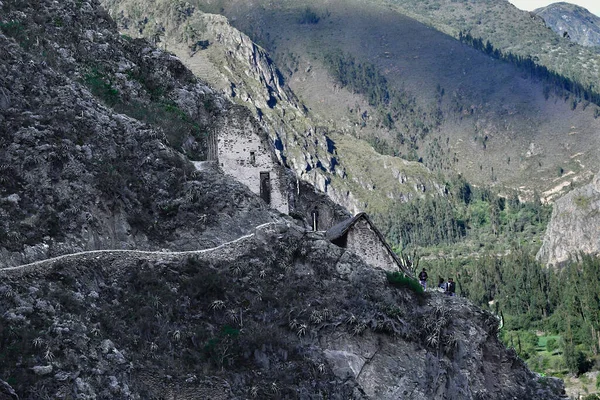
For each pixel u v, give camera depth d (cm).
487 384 7250
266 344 6378
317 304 6738
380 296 6912
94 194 6744
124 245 6694
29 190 6538
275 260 6906
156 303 6266
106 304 6116
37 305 5725
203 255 6781
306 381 6344
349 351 6606
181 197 7125
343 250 7094
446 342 6975
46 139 6831
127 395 5638
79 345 5644
